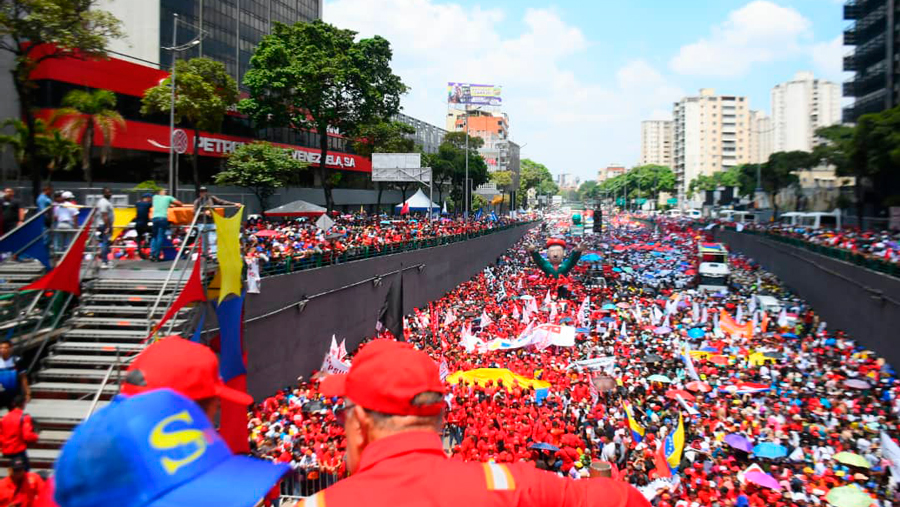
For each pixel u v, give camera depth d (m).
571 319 37.53
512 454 18.61
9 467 9.05
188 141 42.84
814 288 44.81
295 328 26.97
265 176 43.47
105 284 15.80
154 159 40.78
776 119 197.12
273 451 17.41
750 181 102.81
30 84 24.72
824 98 189.12
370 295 36.47
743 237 78.56
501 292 48.91
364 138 62.38
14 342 12.70
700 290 51.94
